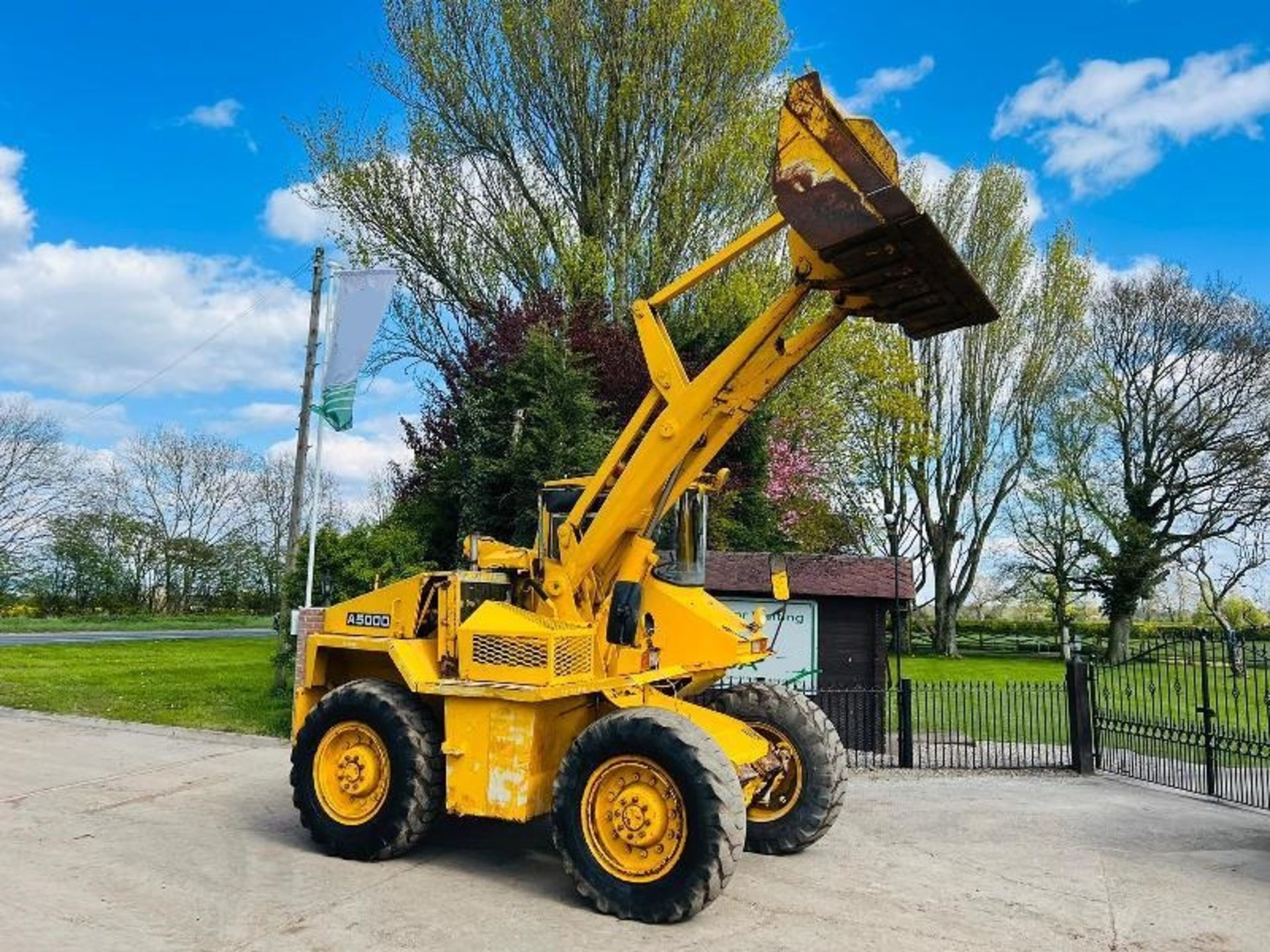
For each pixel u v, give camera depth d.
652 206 20.64
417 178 20.61
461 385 17.45
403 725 6.50
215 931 5.14
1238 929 5.65
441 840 7.20
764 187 20.33
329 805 6.67
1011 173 33.91
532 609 7.04
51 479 45.44
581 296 19.03
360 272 14.31
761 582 12.43
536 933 5.27
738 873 6.59
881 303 5.96
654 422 6.80
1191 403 33.59
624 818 5.61
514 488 15.37
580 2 20.00
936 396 35.75
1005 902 6.06
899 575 12.43
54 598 46.00
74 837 6.96
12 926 5.07
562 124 20.56
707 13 20.09
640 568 6.80
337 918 5.41
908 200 5.09
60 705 13.62
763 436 19.52
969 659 34.53
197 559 50.59
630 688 6.32
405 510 17.08
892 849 7.33
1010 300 34.16
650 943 5.16
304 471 20.05
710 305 19.33
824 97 5.39
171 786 8.88
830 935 5.36
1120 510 34.53
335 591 14.07
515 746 6.13
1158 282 34.03
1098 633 40.47
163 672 18.47
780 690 7.36
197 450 51.41
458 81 20.36
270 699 14.27
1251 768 9.93
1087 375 34.69
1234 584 33.00
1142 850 7.43
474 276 20.77
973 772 10.87
